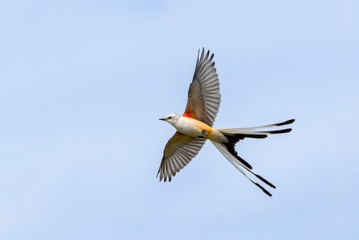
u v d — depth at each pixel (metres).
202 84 12.85
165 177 14.91
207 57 12.87
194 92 12.85
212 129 12.88
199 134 12.98
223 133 12.87
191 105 13.01
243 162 12.85
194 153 14.29
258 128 12.55
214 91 12.84
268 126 12.43
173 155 14.62
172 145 14.33
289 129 12.27
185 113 13.22
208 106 12.96
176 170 14.73
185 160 14.53
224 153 13.03
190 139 14.00
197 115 13.14
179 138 14.00
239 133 12.71
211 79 12.84
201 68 12.83
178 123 13.01
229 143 12.98
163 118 13.07
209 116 13.01
